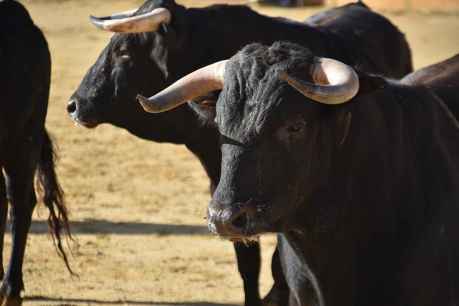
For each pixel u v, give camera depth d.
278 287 16.83
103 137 39.75
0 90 20.34
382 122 12.73
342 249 12.52
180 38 19.31
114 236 26.23
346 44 21.27
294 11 69.44
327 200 12.24
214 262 24.16
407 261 12.58
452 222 12.93
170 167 34.81
